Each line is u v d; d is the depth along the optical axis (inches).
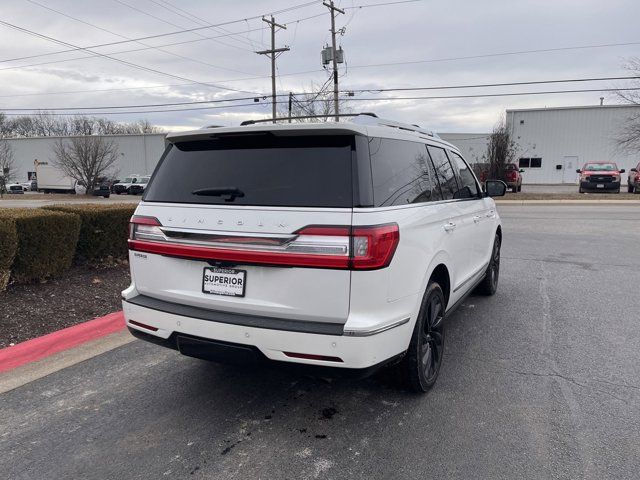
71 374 159.2
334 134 115.8
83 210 263.9
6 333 181.6
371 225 108.3
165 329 127.3
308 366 112.0
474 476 105.6
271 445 118.7
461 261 176.1
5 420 130.7
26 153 2765.7
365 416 132.1
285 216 111.3
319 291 110.0
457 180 181.5
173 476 106.9
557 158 1822.1
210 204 121.4
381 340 112.0
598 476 105.1
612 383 150.3
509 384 150.4
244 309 117.6
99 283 248.2
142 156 2573.8
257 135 121.7
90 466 110.7
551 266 327.0
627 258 352.2
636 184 1005.8
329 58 1248.8
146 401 141.5
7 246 206.5
